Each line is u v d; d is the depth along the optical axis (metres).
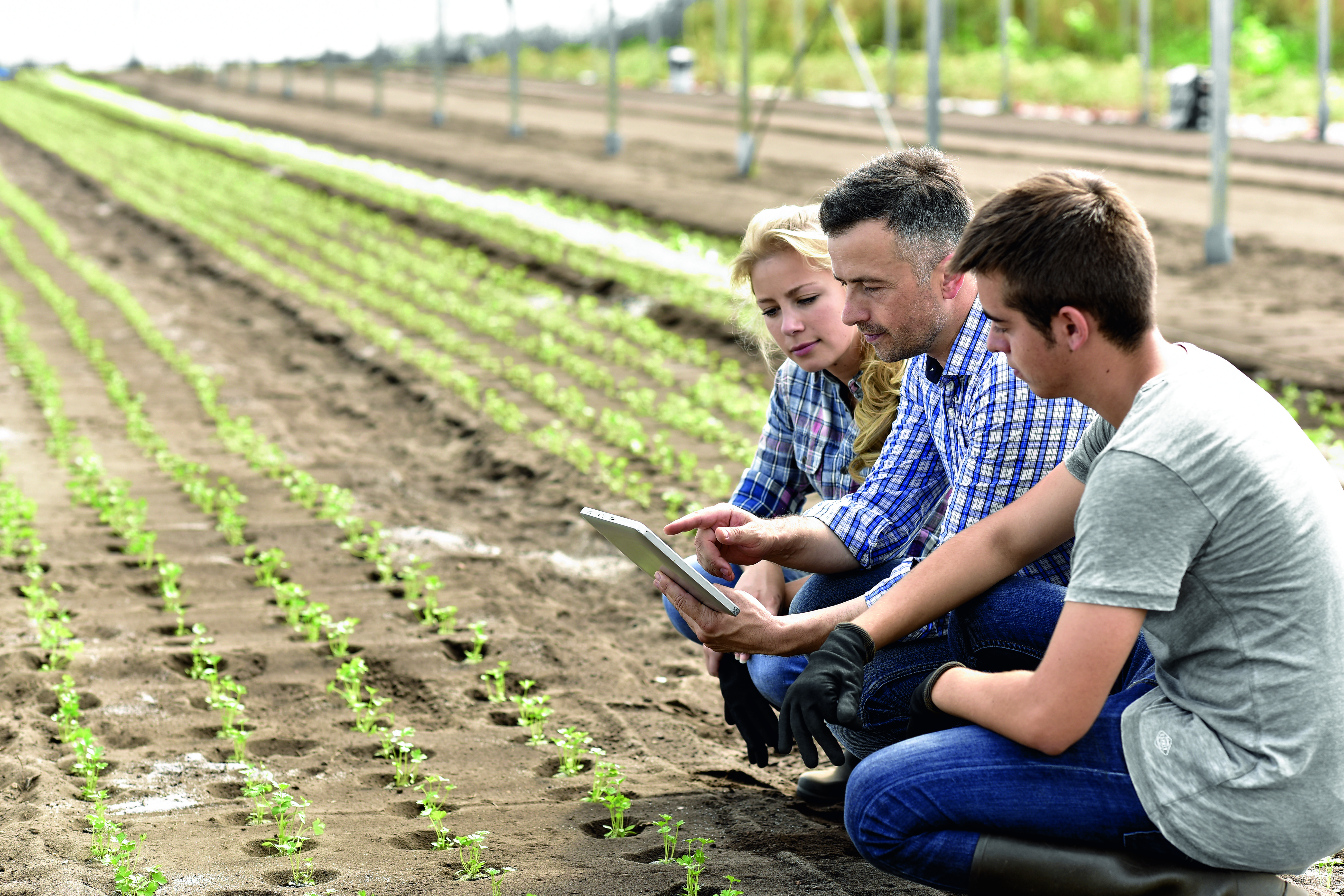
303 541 6.49
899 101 36.41
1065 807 2.52
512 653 4.98
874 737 3.21
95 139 34.38
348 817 3.53
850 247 2.99
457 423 9.33
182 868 3.12
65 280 16.66
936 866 2.61
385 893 2.96
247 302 15.09
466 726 4.31
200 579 5.84
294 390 10.81
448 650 5.03
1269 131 26.25
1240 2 38.88
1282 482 2.32
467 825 3.46
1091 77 35.38
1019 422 3.04
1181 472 2.31
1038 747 2.48
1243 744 2.34
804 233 3.43
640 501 7.15
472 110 36.91
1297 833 2.34
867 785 2.64
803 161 23.70
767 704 3.53
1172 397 2.38
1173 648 2.45
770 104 22.28
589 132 29.78
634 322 12.67
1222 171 14.12
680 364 11.25
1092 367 2.48
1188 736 2.40
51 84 55.59
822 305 3.48
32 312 14.48
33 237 20.33
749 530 3.39
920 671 3.12
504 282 15.27
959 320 3.11
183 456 8.34
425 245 17.98
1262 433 2.35
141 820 3.46
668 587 3.14
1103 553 2.37
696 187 21.30
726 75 45.09
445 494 7.66
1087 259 2.38
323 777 3.87
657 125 30.84
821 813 3.62
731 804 3.66
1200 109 26.59
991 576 2.89
